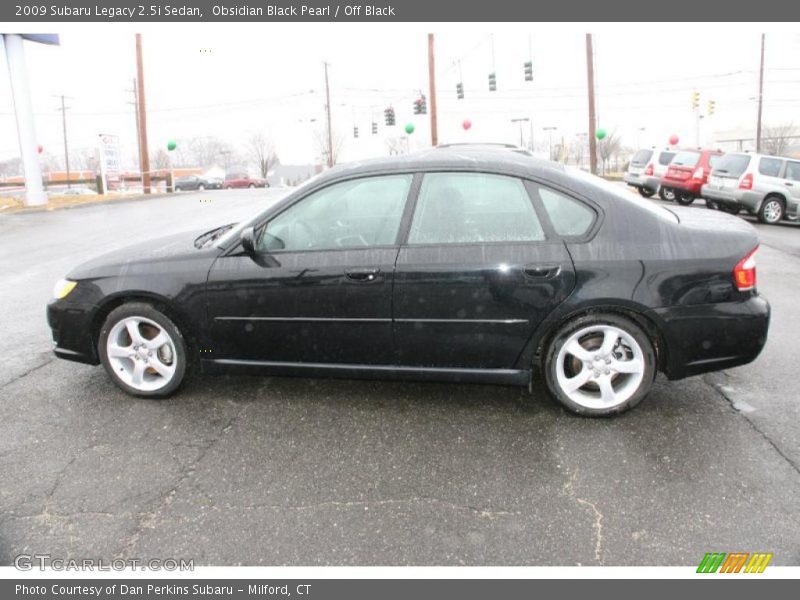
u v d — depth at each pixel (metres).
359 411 3.72
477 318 3.42
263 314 3.62
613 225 3.39
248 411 3.73
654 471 2.99
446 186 3.51
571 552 2.46
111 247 10.52
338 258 3.51
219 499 2.84
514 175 3.46
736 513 2.66
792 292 6.57
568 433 3.39
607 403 3.50
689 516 2.64
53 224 14.76
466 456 3.17
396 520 2.67
